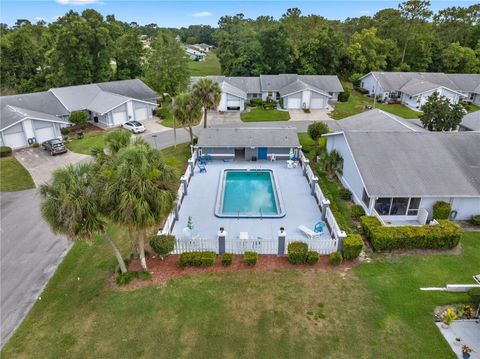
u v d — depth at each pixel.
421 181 23.45
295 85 57.62
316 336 14.57
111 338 14.73
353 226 23.16
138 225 15.52
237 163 33.84
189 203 25.91
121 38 66.75
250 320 15.41
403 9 83.50
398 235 19.94
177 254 20.06
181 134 44.25
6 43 62.81
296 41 81.00
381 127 33.16
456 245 20.56
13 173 32.62
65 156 36.97
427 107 37.44
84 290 17.67
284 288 17.31
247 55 72.50
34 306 16.91
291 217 23.92
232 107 55.41
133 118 49.47
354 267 18.94
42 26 89.25
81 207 14.60
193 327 15.12
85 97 49.97
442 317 15.45
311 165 33.94
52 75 59.38
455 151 26.03
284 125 47.91
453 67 78.75
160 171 16.20
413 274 18.36
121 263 17.75
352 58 76.00
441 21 94.19
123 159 15.98
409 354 13.70
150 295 17.00
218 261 19.34
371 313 15.73
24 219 24.77
